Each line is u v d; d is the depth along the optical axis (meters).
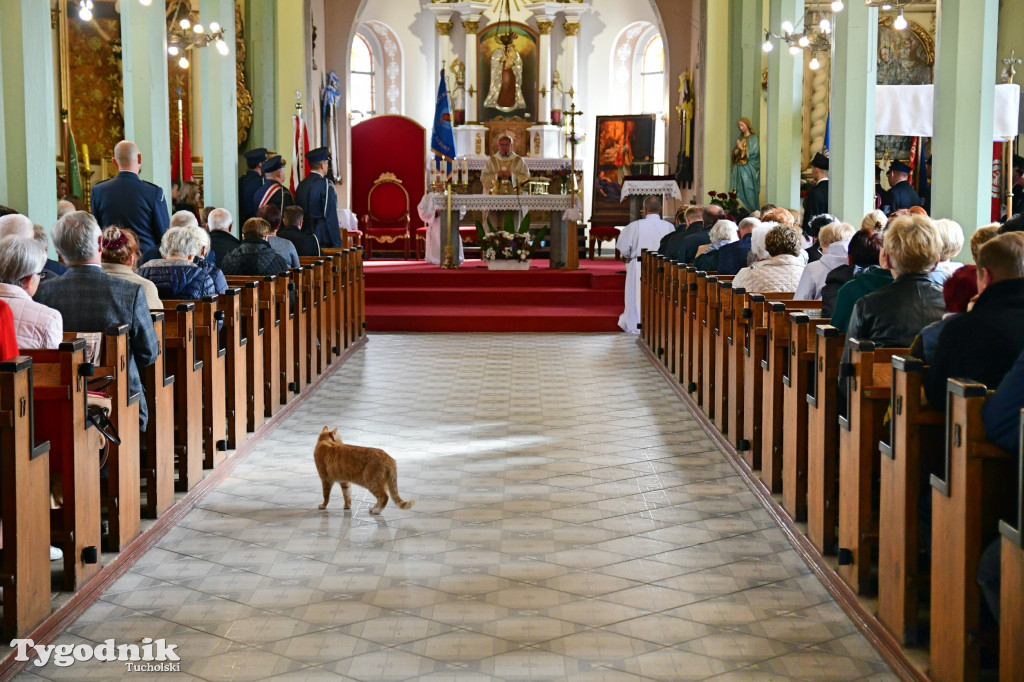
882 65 18.55
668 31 22.19
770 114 15.75
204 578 5.29
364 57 24.44
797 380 5.82
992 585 3.56
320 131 21.38
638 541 5.91
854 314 5.19
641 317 14.05
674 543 5.88
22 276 5.05
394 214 23.62
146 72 11.95
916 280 5.08
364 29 24.31
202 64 15.05
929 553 4.64
